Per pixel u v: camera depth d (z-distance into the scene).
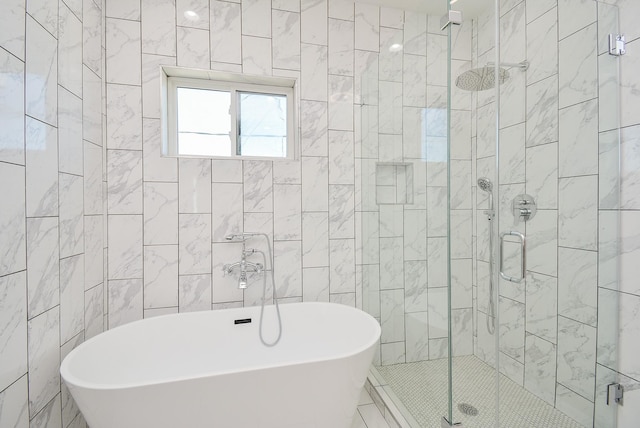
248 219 1.95
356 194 2.14
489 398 1.30
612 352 1.35
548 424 1.34
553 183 1.37
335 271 2.10
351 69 2.10
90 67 1.58
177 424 1.18
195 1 1.84
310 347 1.89
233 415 1.23
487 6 1.31
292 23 1.99
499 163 1.33
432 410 1.39
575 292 1.40
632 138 1.29
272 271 1.98
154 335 1.67
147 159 1.80
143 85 1.79
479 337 1.31
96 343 1.45
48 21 1.23
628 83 1.29
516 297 1.36
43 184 1.20
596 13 1.35
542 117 1.37
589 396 1.38
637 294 1.28
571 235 1.39
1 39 0.98
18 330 1.05
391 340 1.78
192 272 1.87
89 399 1.10
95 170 1.63
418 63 1.46
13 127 1.03
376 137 1.94
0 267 0.97
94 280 1.62
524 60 1.35
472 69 1.30
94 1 1.62
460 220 1.29
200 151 2.07
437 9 1.86
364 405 1.75
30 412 1.12
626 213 1.31
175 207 1.85
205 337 1.76
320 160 2.06
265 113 2.17
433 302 1.39
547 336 1.39
